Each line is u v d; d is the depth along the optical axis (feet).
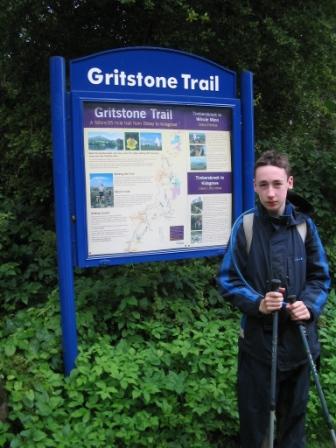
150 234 7.01
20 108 10.82
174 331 6.89
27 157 10.43
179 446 5.65
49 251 9.48
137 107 6.84
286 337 4.80
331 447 6.14
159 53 7.03
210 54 11.04
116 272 8.22
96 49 11.47
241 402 5.03
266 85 12.08
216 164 7.50
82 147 6.47
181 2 9.77
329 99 12.91
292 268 4.79
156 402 5.69
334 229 9.96
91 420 5.60
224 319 7.76
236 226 4.99
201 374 6.26
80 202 6.48
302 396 4.97
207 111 7.39
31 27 10.75
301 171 10.15
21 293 8.66
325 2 11.27
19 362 6.08
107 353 6.28
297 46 10.87
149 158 6.95
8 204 10.49
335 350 6.98
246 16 10.73
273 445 4.98
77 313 7.02
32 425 5.32
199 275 8.52
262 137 12.23
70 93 6.42
